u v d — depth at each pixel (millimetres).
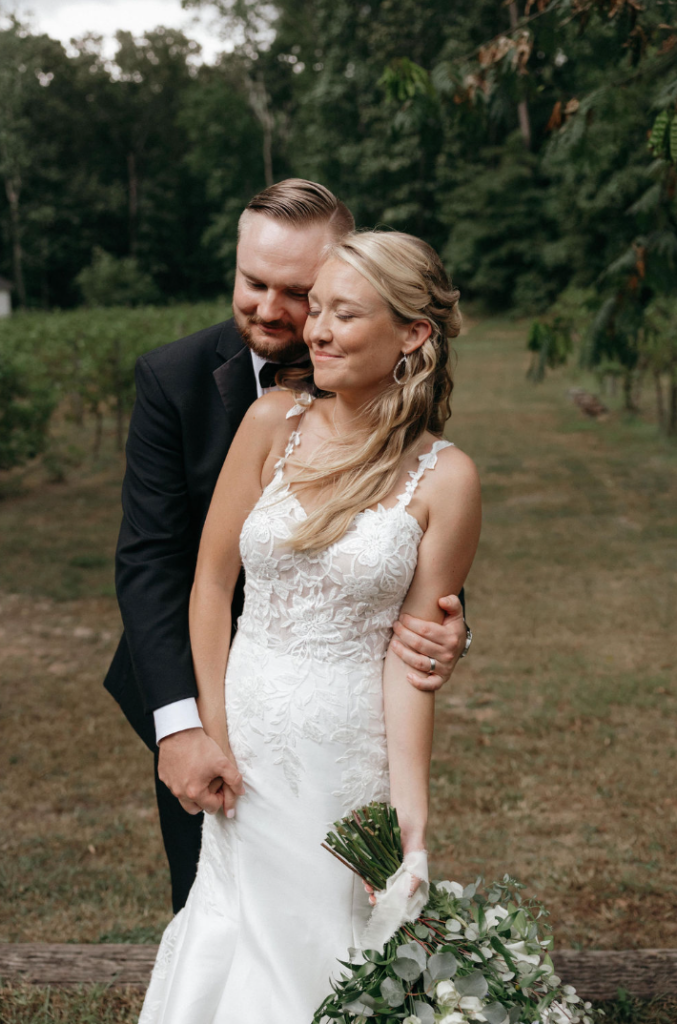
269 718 1842
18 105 49406
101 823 4062
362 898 1857
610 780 4418
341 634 1818
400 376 1788
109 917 3277
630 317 4250
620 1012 2684
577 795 4266
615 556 8383
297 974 1813
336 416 1861
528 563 8234
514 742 4852
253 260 1931
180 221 55344
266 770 1853
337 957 1811
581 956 2807
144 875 3596
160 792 2393
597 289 4410
